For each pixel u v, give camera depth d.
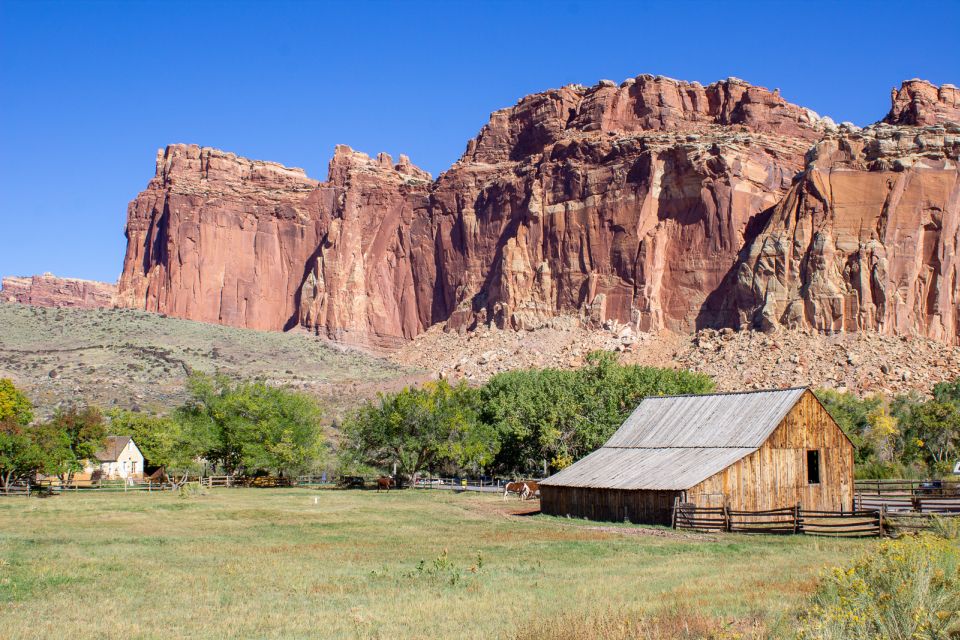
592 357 83.81
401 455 75.50
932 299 119.12
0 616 20.92
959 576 16.86
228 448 82.50
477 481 82.75
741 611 19.23
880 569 16.67
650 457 46.34
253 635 18.75
